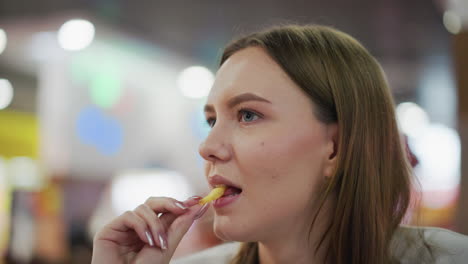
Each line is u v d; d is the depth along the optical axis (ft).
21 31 14.89
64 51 15.94
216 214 3.32
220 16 14.37
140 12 14.28
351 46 3.84
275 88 3.31
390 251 3.69
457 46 9.52
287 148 3.22
